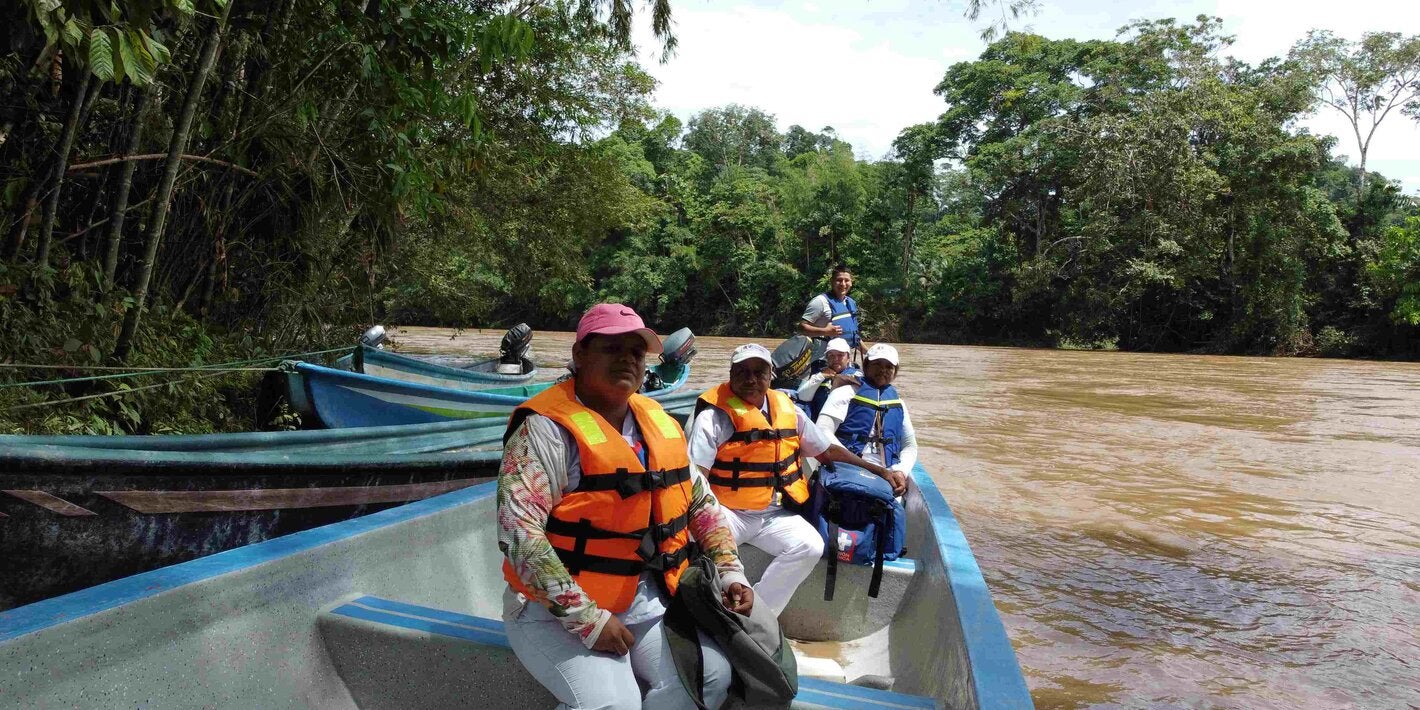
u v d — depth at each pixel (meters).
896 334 45.78
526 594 1.95
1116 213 38.69
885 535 3.63
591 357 2.06
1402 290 32.56
